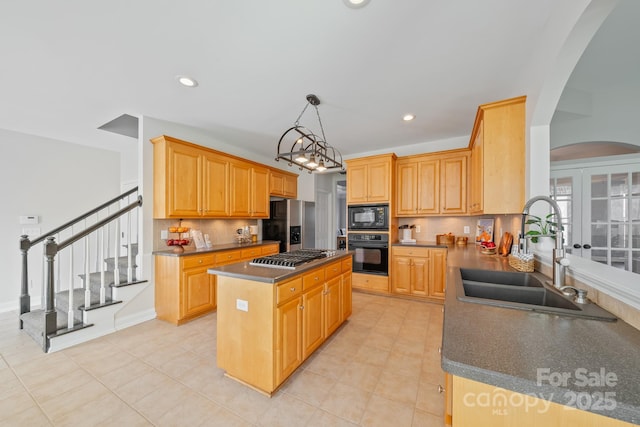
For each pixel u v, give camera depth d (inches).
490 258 95.1
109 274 124.3
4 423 58.2
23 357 85.4
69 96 99.9
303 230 199.5
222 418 60.0
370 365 81.5
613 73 90.7
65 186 153.0
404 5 57.7
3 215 131.6
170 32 66.3
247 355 70.6
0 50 72.0
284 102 106.8
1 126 128.7
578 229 127.1
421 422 58.8
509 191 83.9
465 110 114.2
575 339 32.2
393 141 160.7
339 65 81.3
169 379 74.1
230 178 147.0
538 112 73.2
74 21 61.9
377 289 154.3
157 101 104.8
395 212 158.6
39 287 140.9
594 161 124.2
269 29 65.5
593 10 47.9
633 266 116.3
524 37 67.6
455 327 36.1
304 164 98.7
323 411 62.2
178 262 111.9
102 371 77.9
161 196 116.9
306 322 80.7
